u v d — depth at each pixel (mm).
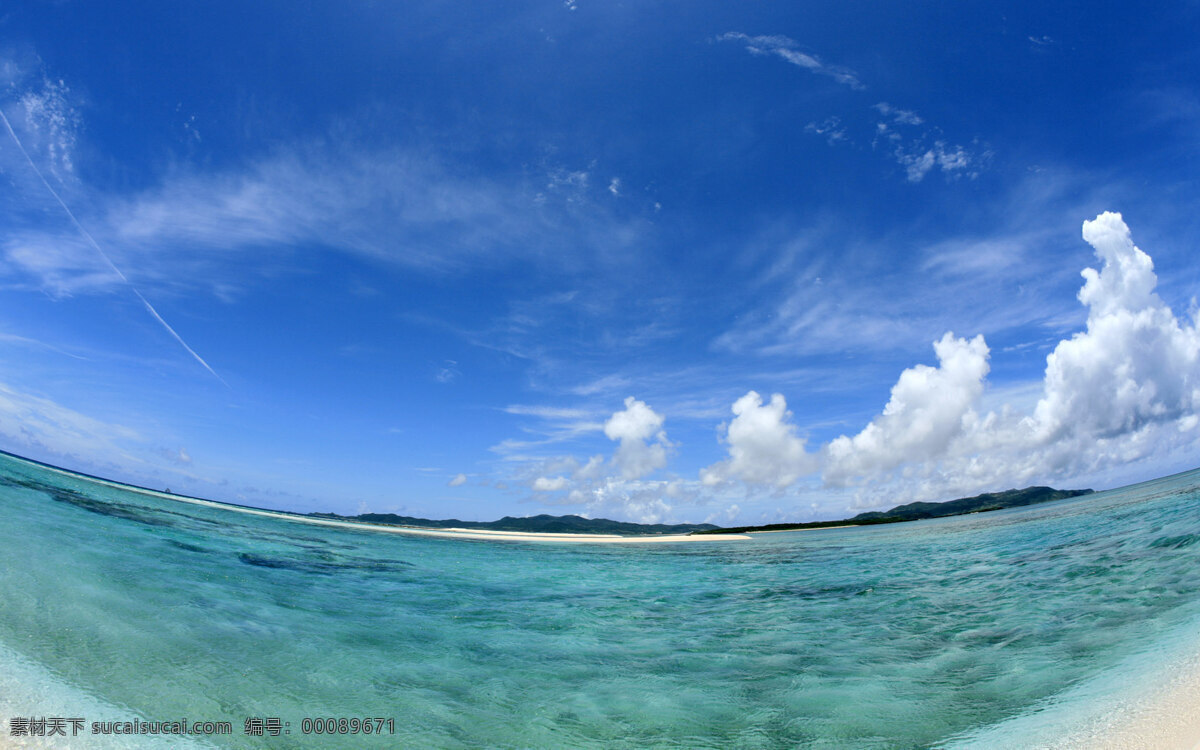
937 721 6355
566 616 14242
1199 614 9078
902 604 14594
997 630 10492
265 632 9367
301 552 24188
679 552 47219
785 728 6559
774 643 11125
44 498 21844
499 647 10516
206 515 37875
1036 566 18391
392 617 12344
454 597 16359
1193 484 58906
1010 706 6480
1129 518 31094
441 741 6078
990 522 59406
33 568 10383
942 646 9836
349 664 8398
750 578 24109
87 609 8617
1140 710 5383
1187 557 14992
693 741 6266
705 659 9922
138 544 16312
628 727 6707
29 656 6387
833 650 10266
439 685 7992
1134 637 8523
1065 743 4992
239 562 17234
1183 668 6402
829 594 17719
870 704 7156
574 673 9016
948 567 21812
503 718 6910
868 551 36500
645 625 13258
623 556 41531
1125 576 13914
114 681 6219
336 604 13039
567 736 6402
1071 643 8812
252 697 6559
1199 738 4301
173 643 7906
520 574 25297
